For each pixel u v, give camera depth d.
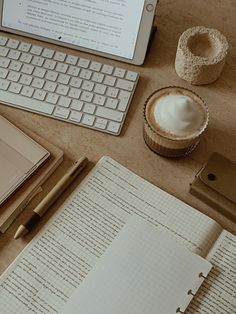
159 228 0.69
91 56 0.82
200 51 0.80
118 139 0.77
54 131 0.77
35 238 0.68
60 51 0.83
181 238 0.68
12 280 0.66
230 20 0.89
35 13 0.82
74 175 0.72
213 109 0.79
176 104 0.69
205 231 0.69
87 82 0.79
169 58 0.84
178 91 0.73
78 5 0.79
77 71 0.80
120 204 0.71
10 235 0.69
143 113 0.72
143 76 0.82
